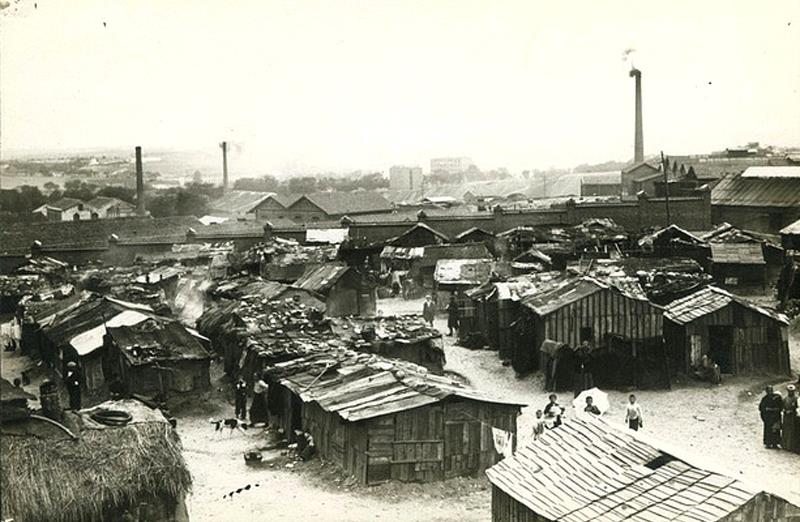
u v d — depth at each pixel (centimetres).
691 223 7431
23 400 2009
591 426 2006
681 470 1745
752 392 3572
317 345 3647
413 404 2506
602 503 1711
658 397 3541
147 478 1988
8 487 1831
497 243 6750
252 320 4084
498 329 4491
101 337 3916
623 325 3703
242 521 2219
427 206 10106
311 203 9744
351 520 2233
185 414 3481
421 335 3856
